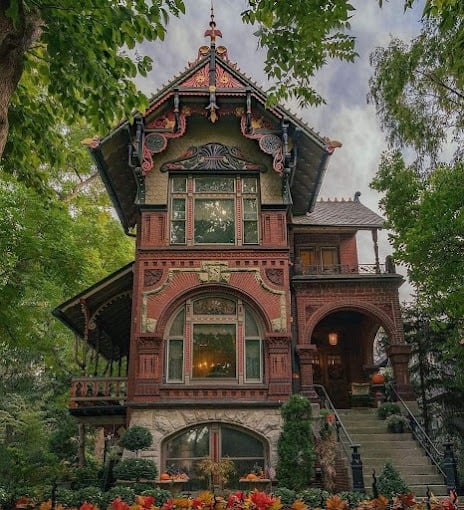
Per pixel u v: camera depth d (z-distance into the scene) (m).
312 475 15.95
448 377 23.28
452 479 15.36
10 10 7.69
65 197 27.11
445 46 13.67
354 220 25.78
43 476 18.81
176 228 19.97
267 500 6.58
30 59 11.34
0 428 28.09
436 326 17.81
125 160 21.12
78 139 25.34
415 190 18.47
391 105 15.29
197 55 21.06
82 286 22.22
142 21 9.49
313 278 21.92
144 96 10.73
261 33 10.80
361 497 13.20
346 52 11.13
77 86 10.73
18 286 18.34
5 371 30.98
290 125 20.31
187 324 18.88
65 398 30.67
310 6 9.89
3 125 7.89
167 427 17.69
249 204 20.34
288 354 18.50
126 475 15.73
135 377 18.17
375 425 19.05
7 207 17.73
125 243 30.86
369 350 24.97
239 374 18.41
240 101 20.34
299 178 22.69
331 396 25.77
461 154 15.13
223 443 17.80
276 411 17.92
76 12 9.00
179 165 20.48
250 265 19.34
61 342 28.25
